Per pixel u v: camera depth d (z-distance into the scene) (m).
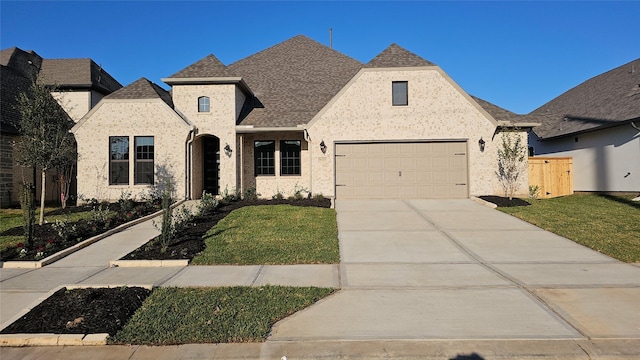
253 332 4.56
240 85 17.23
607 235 9.55
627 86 19.27
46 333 4.59
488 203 14.09
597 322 4.84
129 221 11.75
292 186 17.56
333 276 6.84
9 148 16.34
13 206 16.17
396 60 16.45
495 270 7.13
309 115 17.45
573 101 23.69
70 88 20.77
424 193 16.16
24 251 8.19
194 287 6.23
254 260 7.84
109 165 16.20
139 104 16.28
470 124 16.05
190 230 10.21
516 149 15.21
